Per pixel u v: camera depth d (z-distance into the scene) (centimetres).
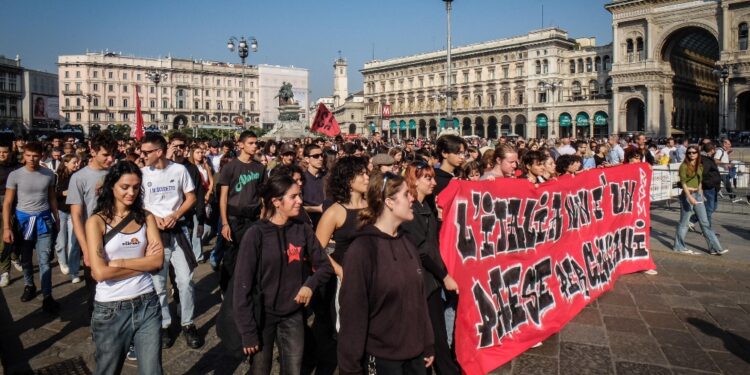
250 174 648
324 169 807
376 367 334
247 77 11588
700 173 960
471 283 482
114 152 607
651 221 1349
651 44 5881
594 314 643
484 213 507
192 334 558
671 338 566
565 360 511
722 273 838
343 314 324
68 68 9988
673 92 6419
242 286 369
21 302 705
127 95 10394
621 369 490
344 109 11488
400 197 333
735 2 5100
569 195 652
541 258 586
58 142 1298
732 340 561
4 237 674
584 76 7719
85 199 590
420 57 9594
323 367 500
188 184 591
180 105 10812
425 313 342
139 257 371
